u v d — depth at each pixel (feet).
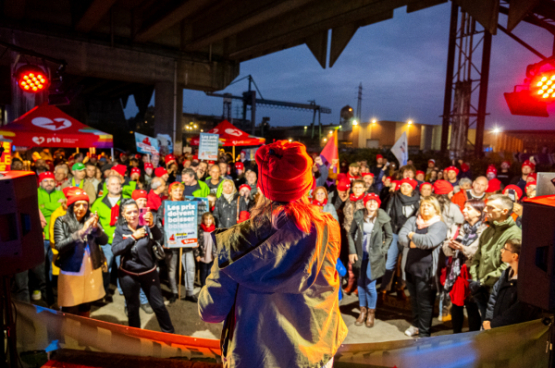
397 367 7.04
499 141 129.80
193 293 17.01
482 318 10.86
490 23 24.41
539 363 6.70
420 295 12.42
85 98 135.44
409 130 158.81
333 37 51.57
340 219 18.80
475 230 12.17
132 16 64.34
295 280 3.56
